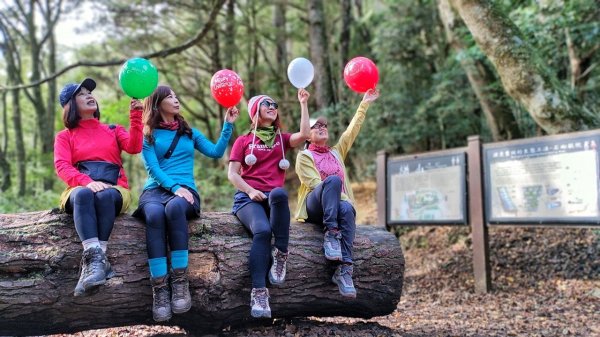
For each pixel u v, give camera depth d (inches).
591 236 261.9
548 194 213.6
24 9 566.3
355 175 558.3
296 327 136.6
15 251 109.8
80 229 105.8
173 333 133.6
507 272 252.1
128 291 114.2
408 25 465.1
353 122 151.9
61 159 114.3
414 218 262.1
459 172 245.4
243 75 713.0
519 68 262.8
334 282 130.2
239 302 123.9
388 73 476.1
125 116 514.3
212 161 593.0
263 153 132.7
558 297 207.6
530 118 356.8
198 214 126.8
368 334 137.8
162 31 559.8
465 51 337.1
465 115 446.9
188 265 119.0
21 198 385.1
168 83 624.7
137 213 121.4
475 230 234.5
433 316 183.3
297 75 134.7
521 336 149.2
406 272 282.8
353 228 130.7
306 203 140.0
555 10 286.8
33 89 631.8
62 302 110.3
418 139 461.1
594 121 260.2
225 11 600.7
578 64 316.8
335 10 717.3
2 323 109.7
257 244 120.4
